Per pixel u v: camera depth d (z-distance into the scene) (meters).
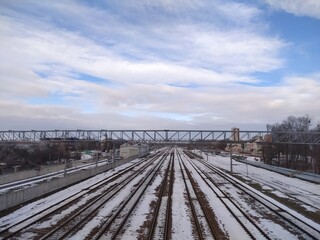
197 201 30.86
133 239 17.91
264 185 45.50
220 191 38.41
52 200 29.48
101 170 60.94
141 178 51.75
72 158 96.25
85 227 20.17
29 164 75.81
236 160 106.62
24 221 21.30
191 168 74.19
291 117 85.25
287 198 34.22
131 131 56.19
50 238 17.67
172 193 36.00
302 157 93.19
